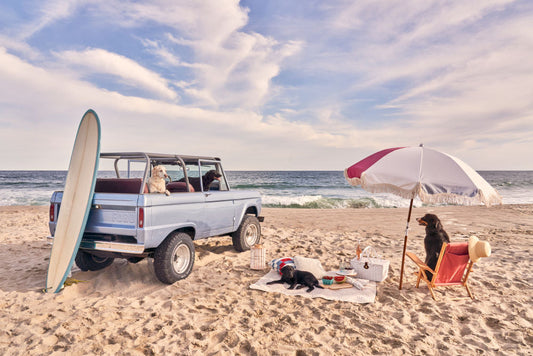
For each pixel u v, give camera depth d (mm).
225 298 4918
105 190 5887
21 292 5141
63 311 4430
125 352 3418
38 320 4145
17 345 3568
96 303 4680
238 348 3516
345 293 5121
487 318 4383
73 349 3467
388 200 24078
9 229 11273
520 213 16656
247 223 7773
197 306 4629
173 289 5277
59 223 5379
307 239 9820
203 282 5625
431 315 4480
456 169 4508
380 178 4570
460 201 4227
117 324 4059
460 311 4613
